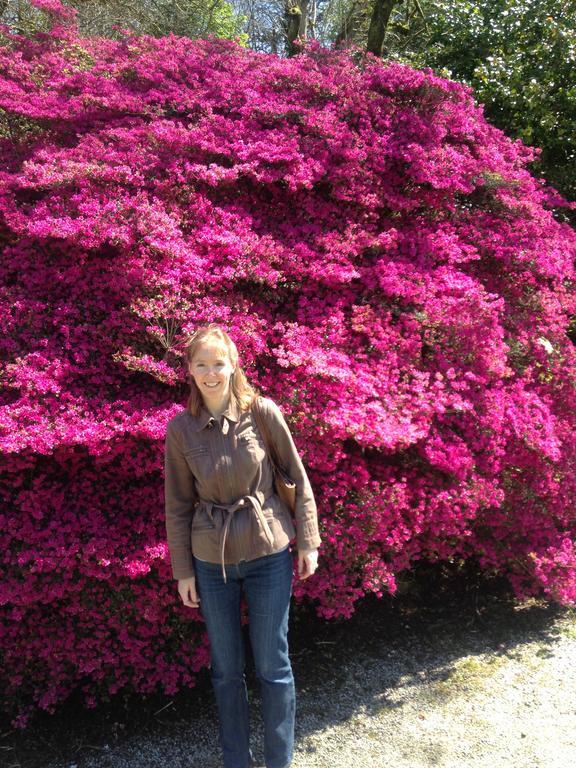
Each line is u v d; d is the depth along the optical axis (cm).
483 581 371
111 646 279
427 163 378
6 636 269
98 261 327
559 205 480
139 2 1142
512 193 428
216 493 211
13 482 275
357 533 288
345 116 409
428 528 314
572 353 383
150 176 358
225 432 208
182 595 223
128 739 264
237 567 214
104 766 251
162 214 323
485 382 328
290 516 227
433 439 308
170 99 431
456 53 731
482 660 308
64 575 261
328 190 386
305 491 223
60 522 267
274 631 217
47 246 332
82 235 308
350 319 341
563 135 644
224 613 218
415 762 248
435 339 343
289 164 364
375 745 258
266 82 430
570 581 322
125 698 283
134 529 270
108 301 319
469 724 267
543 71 654
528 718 269
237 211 360
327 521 287
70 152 375
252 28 1416
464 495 303
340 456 297
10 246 350
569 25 664
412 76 418
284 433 217
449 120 426
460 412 324
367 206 372
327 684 294
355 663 307
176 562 218
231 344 210
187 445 209
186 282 314
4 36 553
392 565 304
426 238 381
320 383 297
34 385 281
